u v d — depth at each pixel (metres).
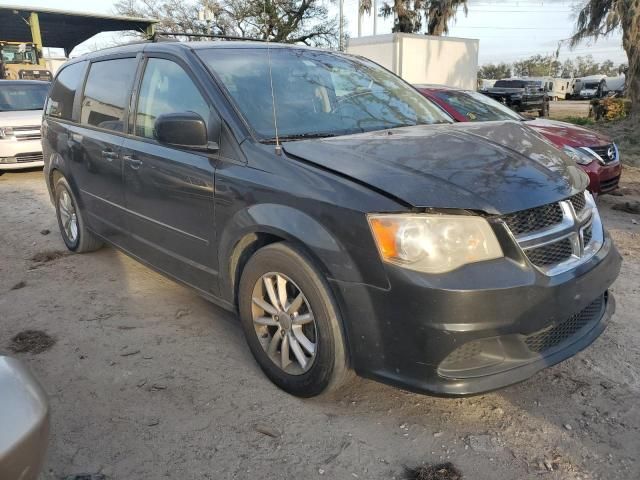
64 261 5.13
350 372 2.69
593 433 2.66
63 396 2.96
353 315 2.49
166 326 3.77
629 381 3.09
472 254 2.35
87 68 4.83
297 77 3.60
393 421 2.75
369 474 2.40
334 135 3.20
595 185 6.56
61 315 3.95
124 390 3.01
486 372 2.40
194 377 3.13
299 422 2.73
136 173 3.77
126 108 4.02
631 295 4.25
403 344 2.38
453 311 2.28
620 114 18.16
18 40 34.47
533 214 2.51
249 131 3.05
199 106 3.33
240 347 3.48
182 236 3.45
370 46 18.91
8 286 4.54
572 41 20.84
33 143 9.69
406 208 2.35
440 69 19.33
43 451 1.45
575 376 3.14
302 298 2.73
